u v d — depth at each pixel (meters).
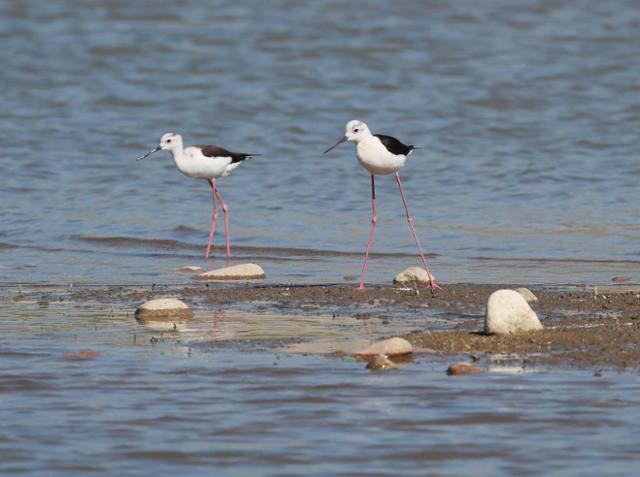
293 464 8.20
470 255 17.97
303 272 16.69
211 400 9.69
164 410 9.44
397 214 21.39
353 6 45.03
